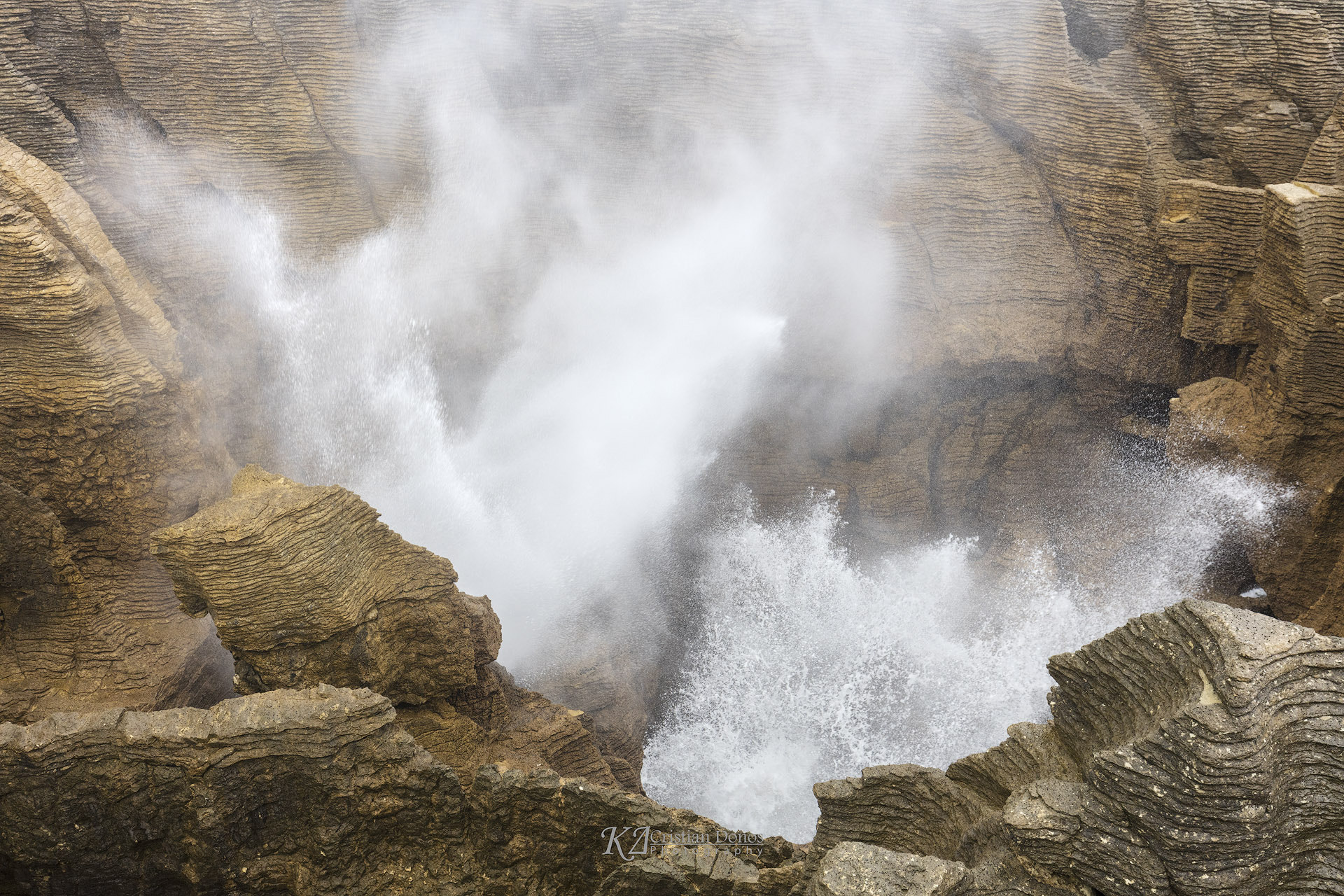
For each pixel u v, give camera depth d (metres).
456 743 15.40
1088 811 8.55
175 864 11.73
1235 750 7.83
